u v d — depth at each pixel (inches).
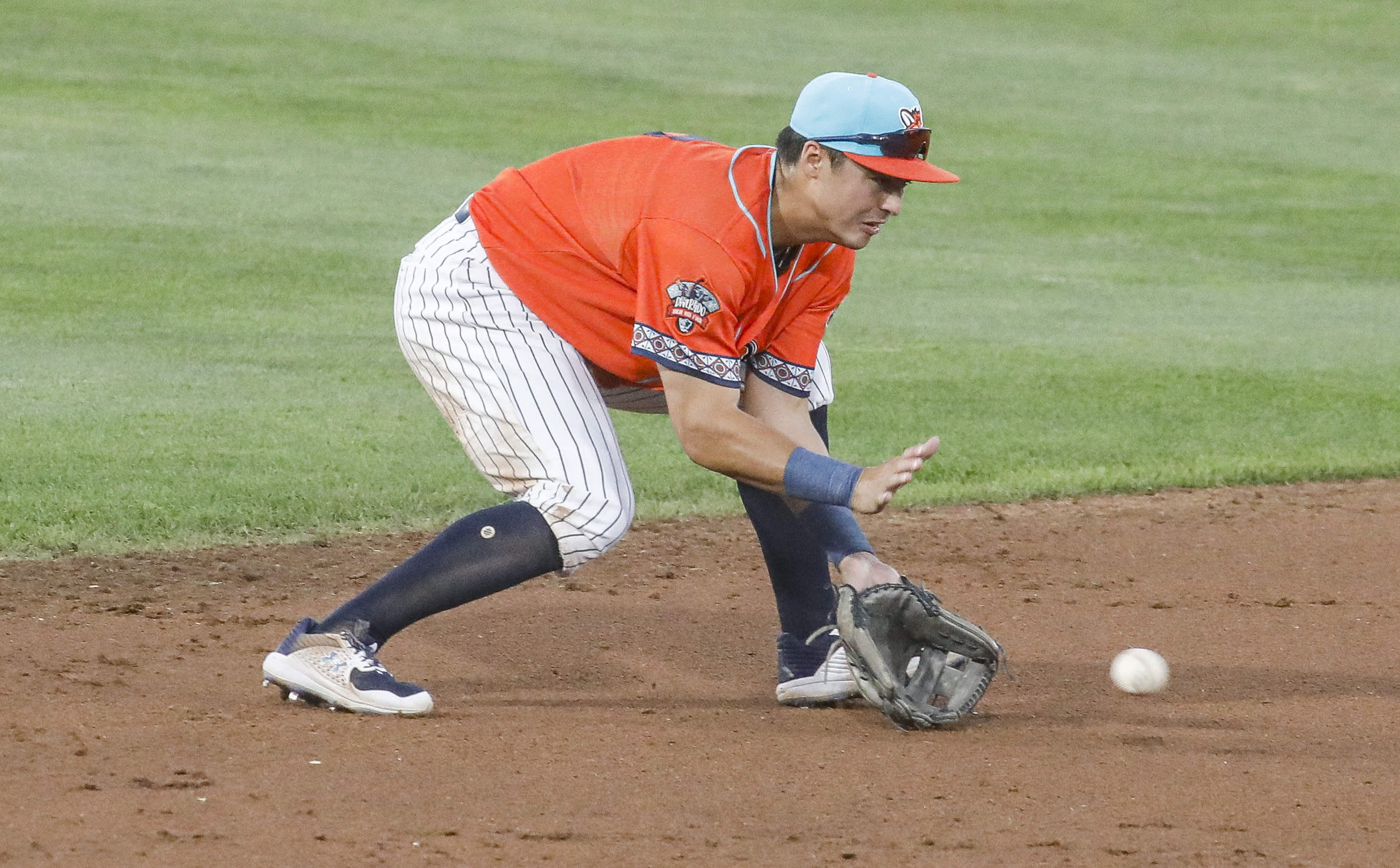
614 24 3821.4
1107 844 448.8
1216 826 466.0
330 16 3646.7
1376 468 1101.7
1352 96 3484.3
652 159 532.4
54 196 2014.0
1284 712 599.5
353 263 1747.0
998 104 3245.6
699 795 483.8
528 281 543.8
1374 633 724.7
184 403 1136.8
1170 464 1090.1
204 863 418.0
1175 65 3754.9
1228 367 1437.0
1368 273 2023.9
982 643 563.2
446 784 487.8
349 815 456.8
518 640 692.1
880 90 501.0
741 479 522.6
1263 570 847.7
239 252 1770.4
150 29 3312.0
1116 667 622.8
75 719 546.0
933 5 4318.4
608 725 562.3
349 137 2571.4
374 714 561.0
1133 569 845.8
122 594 733.9
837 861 431.8
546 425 545.0
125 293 1546.5
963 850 442.3
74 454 974.4
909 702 556.1
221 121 2620.6
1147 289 1860.2
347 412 1135.0
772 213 517.3
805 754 530.0
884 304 1694.1
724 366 518.0
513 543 547.8
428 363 559.8
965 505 985.5
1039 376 1368.1
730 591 785.6
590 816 462.0
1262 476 1074.7
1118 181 2620.6
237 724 545.6
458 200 2162.9
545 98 3002.0
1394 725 583.2
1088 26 4153.5
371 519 885.8
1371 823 472.4
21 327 1376.7
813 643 605.0
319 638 563.2
